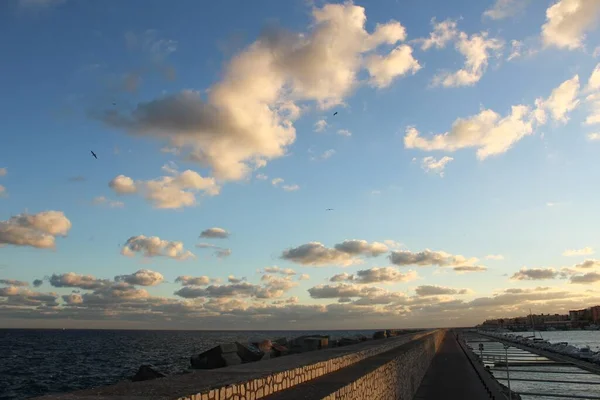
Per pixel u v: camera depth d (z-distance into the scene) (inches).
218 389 332.2
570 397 1732.3
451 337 4722.0
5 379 1679.4
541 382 2123.5
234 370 451.5
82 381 1660.9
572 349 3494.1
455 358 2064.5
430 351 1977.1
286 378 452.4
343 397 459.5
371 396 589.0
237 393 357.4
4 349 3624.5
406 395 933.2
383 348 1034.7
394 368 791.7
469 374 1437.0
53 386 1547.7
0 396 1359.5
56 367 2126.0
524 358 3257.9
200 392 313.0
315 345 1168.2
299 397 401.4
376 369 629.9
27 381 1644.9
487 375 1369.3
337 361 629.3
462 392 1082.1
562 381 2150.6
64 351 3400.6
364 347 986.7
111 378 1752.0
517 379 2226.9
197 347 4060.0
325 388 450.9
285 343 1256.2
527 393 1827.0
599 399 1679.4
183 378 382.9
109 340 6072.8
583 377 2284.7
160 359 2539.4
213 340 6205.7
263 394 401.4
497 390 1101.1
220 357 823.1
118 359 2591.0
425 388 1155.9
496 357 3248.0
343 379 516.4
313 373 530.6
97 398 287.7
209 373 423.5
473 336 7022.6
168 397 291.4
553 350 3718.0
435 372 1509.6
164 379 376.8
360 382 533.0
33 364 2283.5
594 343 6003.9
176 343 5059.1
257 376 400.2
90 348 3863.2
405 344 1374.3
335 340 1466.5
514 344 4576.8
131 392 308.0
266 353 980.6
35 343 4852.4
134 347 4084.6
